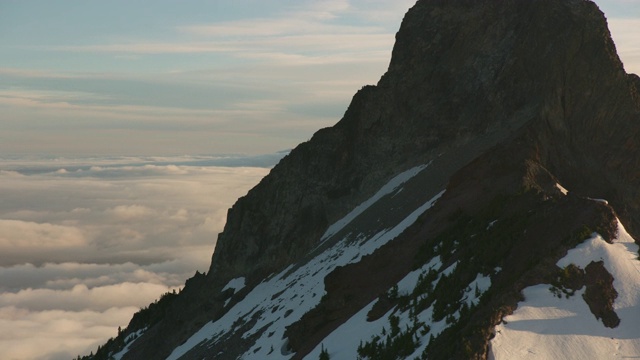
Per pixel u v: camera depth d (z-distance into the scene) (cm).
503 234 5159
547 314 4312
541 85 8231
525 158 6481
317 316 6594
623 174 6906
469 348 4144
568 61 7412
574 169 6850
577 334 4209
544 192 5744
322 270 8569
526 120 8131
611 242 4669
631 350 4156
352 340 5462
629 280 4453
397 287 5694
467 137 8881
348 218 9981
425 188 8425
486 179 6494
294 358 6156
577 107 7206
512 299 4388
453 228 5969
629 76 7512
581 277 4469
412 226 6775
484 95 9012
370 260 6694
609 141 7038
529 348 4144
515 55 8756
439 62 9962
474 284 4903
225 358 8062
